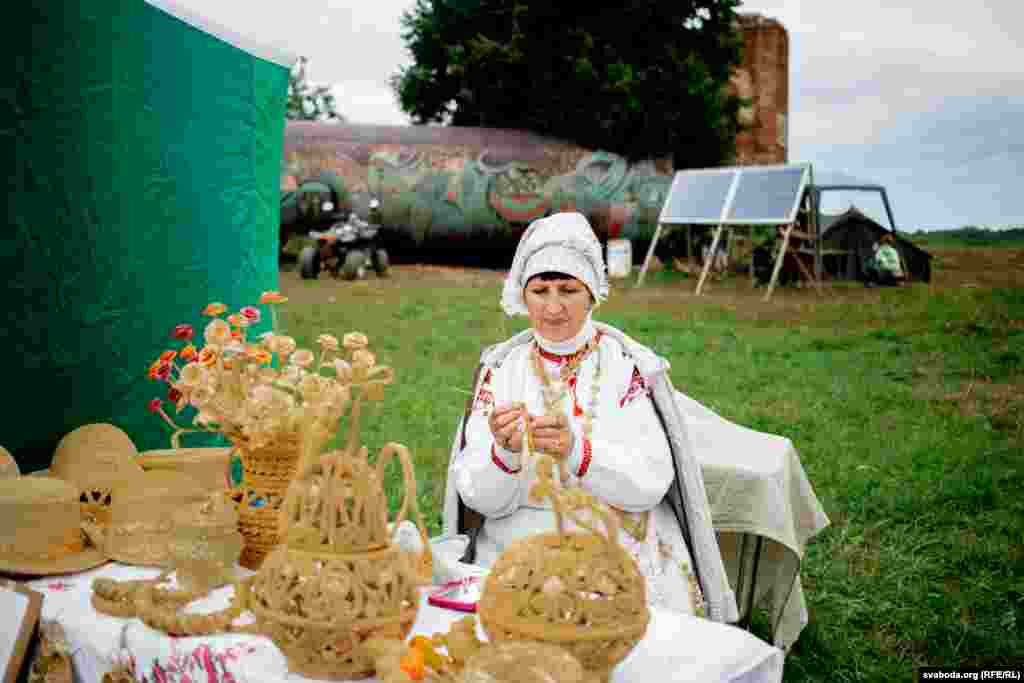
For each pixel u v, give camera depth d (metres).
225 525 2.00
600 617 1.53
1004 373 9.77
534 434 2.29
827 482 5.92
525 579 1.57
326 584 1.60
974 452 6.55
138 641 1.87
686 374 9.72
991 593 4.25
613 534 1.59
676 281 21.70
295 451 2.20
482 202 22.88
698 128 25.48
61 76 3.15
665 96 24.72
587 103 24.02
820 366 10.20
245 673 1.72
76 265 3.24
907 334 12.59
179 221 3.78
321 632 1.60
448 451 6.42
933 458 6.39
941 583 4.44
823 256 20.52
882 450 6.59
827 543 4.90
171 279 3.74
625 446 2.45
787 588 3.30
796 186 18.23
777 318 14.52
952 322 13.32
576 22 24.58
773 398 8.57
